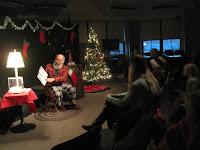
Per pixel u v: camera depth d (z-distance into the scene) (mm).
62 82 4711
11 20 4973
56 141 3178
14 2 6484
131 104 2422
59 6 8242
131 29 11602
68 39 7617
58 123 3908
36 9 8242
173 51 11320
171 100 4781
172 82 5125
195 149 1069
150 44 11742
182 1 10320
